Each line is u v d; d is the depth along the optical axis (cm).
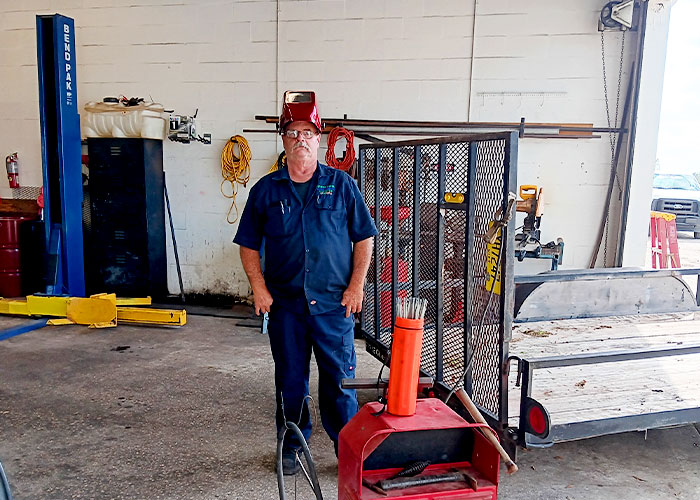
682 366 268
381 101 521
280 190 221
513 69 498
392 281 302
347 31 517
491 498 141
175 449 261
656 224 598
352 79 522
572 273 321
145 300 504
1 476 145
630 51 479
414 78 513
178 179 560
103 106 512
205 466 246
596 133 495
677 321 331
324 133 528
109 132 518
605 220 504
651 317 339
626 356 212
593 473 243
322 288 223
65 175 483
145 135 516
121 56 559
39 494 221
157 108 523
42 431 276
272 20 528
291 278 224
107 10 555
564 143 501
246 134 546
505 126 502
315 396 327
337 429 236
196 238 567
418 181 273
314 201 220
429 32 505
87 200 563
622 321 330
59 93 471
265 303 227
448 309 254
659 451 265
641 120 479
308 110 211
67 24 472
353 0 512
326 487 231
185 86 552
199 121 552
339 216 222
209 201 559
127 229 533
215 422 290
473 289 230
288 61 530
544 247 478
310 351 237
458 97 509
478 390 229
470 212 227
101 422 287
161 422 289
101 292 546
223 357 394
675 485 234
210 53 543
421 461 148
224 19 536
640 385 244
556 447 267
